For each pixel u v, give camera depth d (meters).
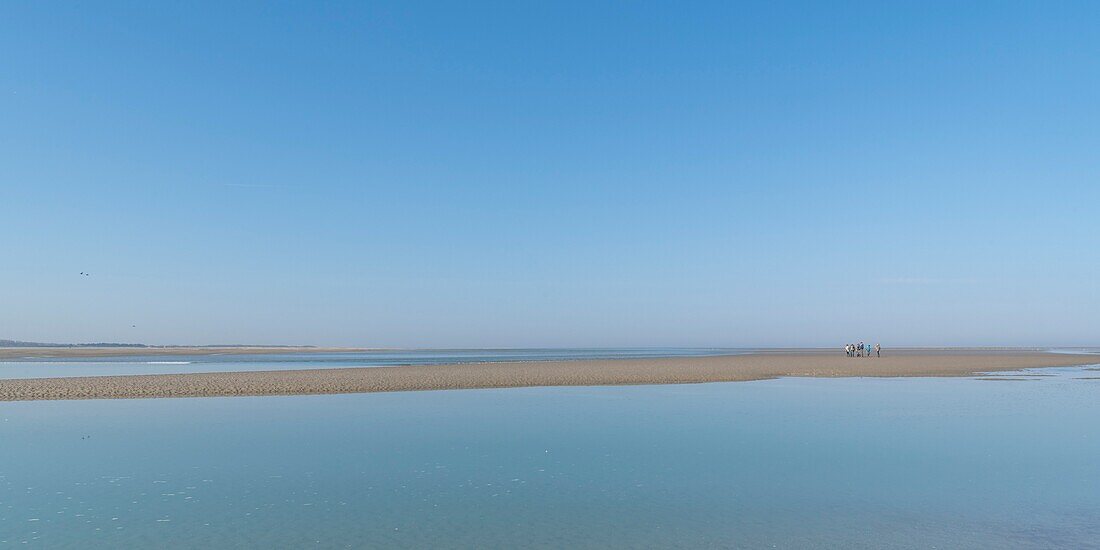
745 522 11.60
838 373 49.47
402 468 15.80
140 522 11.65
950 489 13.81
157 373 50.75
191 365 68.81
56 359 89.38
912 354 113.25
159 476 15.06
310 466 16.03
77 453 17.59
